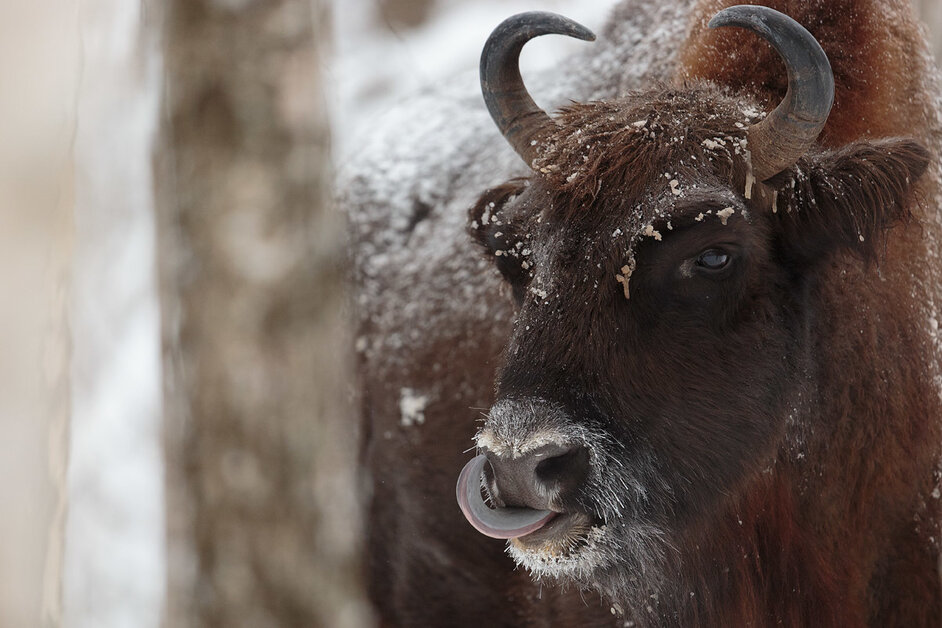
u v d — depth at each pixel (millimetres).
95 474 25125
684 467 14523
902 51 17281
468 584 21766
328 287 18047
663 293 14164
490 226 16250
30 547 12117
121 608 22766
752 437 14969
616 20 21078
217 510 17578
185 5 16969
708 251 14141
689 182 14070
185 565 17797
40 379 11992
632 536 14445
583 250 14102
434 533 21953
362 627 19609
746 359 14781
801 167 15000
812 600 16344
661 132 14523
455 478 21203
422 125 25172
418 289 22375
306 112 17531
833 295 15734
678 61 18250
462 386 20797
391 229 23938
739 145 14531
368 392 23047
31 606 12102
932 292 16906
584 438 13766
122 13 24797
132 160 26703
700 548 15242
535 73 23297
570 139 14875
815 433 16016
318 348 17828
